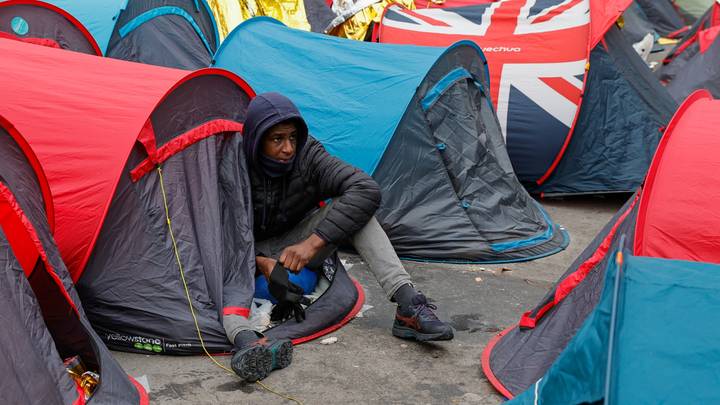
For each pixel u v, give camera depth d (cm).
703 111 325
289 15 864
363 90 513
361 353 352
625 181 643
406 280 361
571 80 630
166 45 680
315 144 377
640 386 207
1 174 280
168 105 359
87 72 377
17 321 254
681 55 920
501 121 640
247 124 366
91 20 645
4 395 236
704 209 282
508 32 655
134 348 345
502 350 340
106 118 344
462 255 488
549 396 231
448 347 362
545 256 508
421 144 500
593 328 224
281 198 376
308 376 328
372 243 363
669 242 283
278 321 370
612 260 233
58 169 334
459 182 505
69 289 301
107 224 341
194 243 358
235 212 373
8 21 568
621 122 648
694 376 206
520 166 652
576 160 651
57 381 260
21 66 370
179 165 364
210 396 308
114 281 345
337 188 363
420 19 694
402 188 495
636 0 1434
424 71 501
